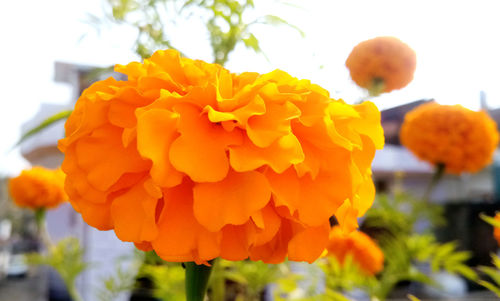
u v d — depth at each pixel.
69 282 0.39
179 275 0.29
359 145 0.12
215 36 0.23
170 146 0.11
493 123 0.45
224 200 0.10
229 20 0.22
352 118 0.13
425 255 0.32
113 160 0.11
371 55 0.39
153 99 0.12
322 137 0.12
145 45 0.23
